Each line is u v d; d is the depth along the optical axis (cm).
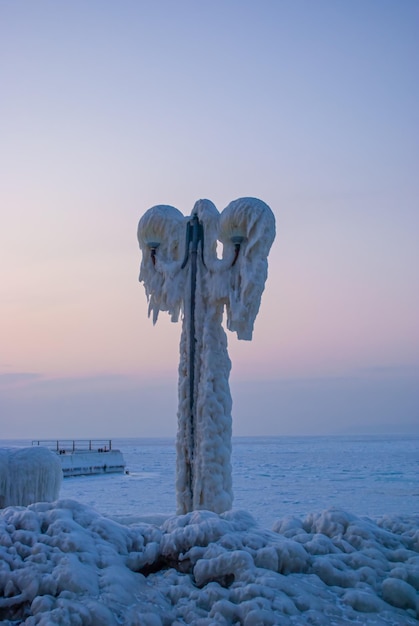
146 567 562
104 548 553
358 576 534
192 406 982
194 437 970
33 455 993
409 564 554
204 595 506
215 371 977
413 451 11981
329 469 5919
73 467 4647
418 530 617
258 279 955
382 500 2853
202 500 941
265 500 2831
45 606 475
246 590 497
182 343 1008
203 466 946
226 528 579
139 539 589
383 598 515
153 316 1053
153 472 5534
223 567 528
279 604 482
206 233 1011
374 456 9506
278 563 539
